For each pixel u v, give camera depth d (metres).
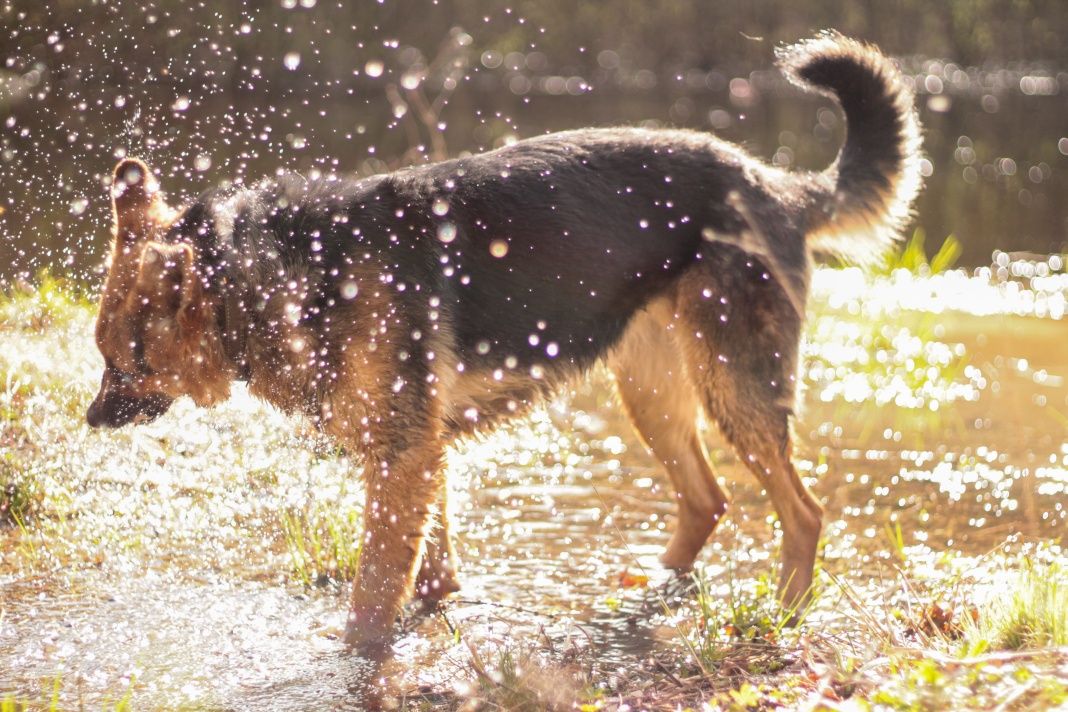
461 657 4.77
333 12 25.55
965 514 6.75
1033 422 8.84
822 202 6.18
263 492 6.64
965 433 8.56
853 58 6.32
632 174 5.82
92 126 13.49
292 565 5.80
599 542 6.37
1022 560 5.32
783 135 23.42
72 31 12.72
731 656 4.60
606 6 35.66
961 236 16.56
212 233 5.20
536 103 27.34
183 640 4.92
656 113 25.86
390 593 5.15
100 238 9.76
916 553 6.06
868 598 5.40
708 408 5.87
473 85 30.66
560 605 5.48
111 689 4.42
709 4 36.84
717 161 5.92
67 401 7.02
